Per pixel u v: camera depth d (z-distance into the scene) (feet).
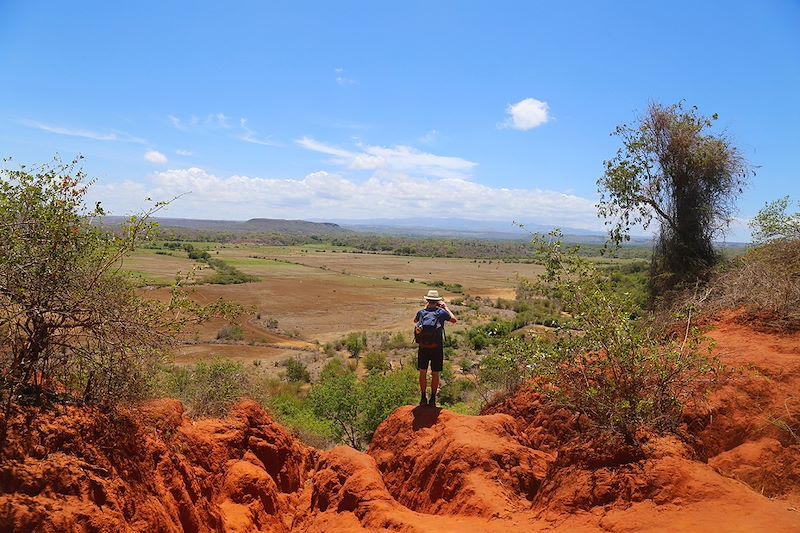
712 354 25.07
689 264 40.81
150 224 19.57
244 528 24.57
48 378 18.30
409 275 479.41
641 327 29.71
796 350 24.97
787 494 18.22
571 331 21.35
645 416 18.22
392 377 87.10
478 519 17.99
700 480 14.96
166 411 25.18
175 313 21.22
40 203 17.16
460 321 206.08
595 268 23.29
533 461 21.58
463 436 21.84
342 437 77.61
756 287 30.94
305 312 262.67
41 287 16.81
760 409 20.93
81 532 14.16
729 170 41.34
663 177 42.39
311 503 24.11
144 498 17.71
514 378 29.50
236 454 30.14
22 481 14.29
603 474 16.29
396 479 24.13
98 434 17.74
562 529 15.55
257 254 615.98
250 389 39.78
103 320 17.94
